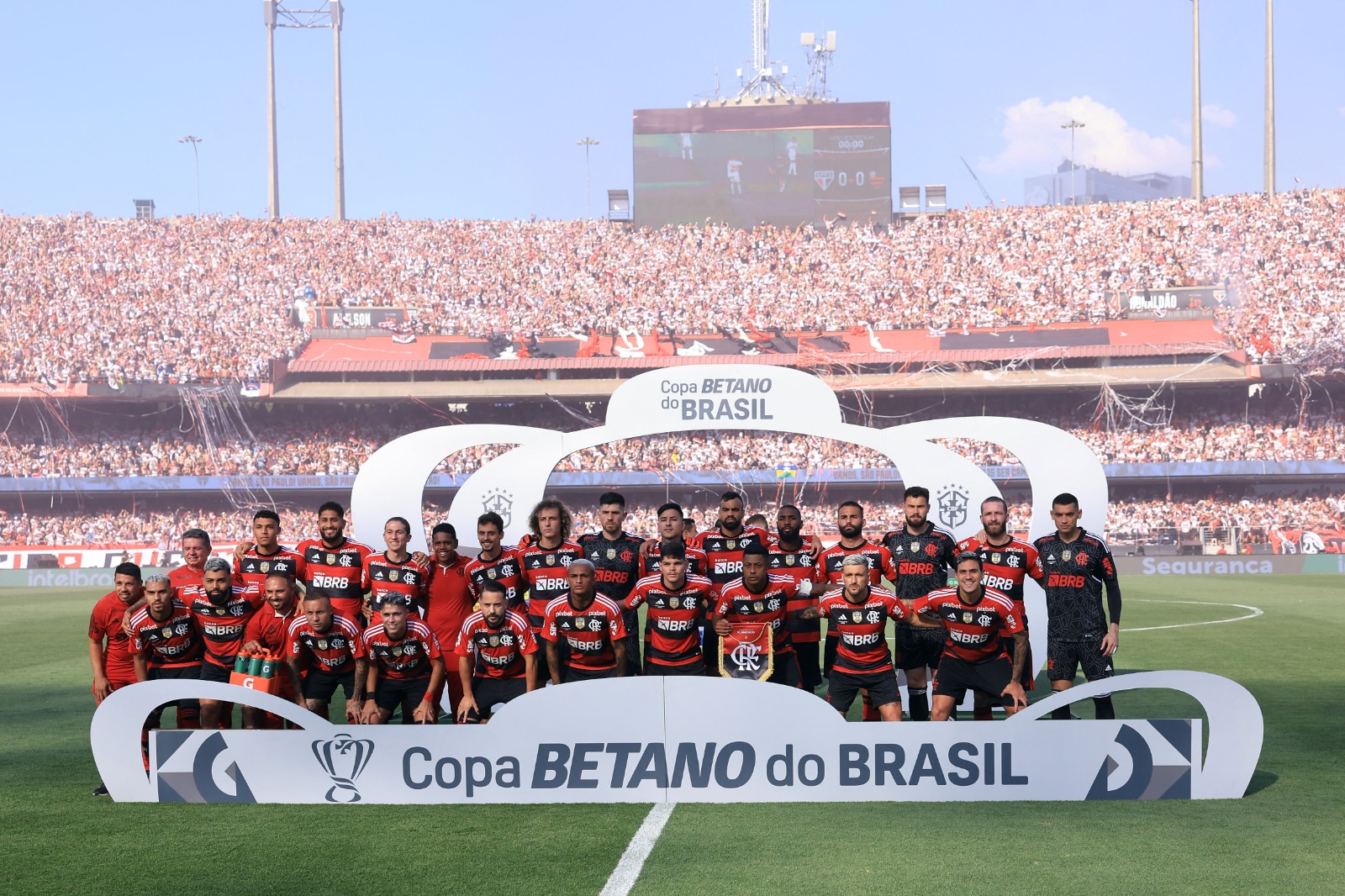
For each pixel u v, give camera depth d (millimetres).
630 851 6035
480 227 44469
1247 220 40562
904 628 8570
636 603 8234
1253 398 39312
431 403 42031
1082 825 6430
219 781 7199
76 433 40844
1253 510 37594
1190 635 16812
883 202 43156
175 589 8031
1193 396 39500
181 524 39562
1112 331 39344
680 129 43844
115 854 6094
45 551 36812
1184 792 6973
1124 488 38844
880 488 39594
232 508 40312
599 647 7969
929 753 7004
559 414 42156
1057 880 5477
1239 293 39250
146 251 43062
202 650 8180
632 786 7098
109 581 35062
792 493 39562
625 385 10961
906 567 8812
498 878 5605
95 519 39562
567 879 5582
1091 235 41812
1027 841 6125
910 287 41844
